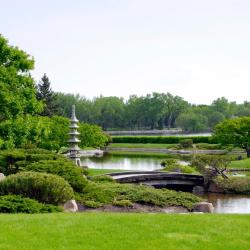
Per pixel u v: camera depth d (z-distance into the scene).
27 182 18.33
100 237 11.09
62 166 23.94
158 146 95.69
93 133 52.78
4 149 29.84
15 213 15.27
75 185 23.58
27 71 29.62
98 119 167.62
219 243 10.88
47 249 10.00
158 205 23.84
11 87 28.17
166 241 10.91
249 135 61.25
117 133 148.38
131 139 105.12
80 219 13.20
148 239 11.05
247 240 11.28
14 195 17.28
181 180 39.50
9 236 10.93
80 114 165.62
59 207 17.31
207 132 152.00
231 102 175.75
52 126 44.50
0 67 27.38
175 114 175.00
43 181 18.42
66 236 11.10
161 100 169.25
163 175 39.00
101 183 28.80
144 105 169.38
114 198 24.08
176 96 173.75
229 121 63.38
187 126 149.62
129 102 174.00
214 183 38.38
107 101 173.75
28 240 10.63
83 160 68.12
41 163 23.95
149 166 57.91
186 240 11.02
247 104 177.00
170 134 143.50
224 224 12.95
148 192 25.19
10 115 27.36
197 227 12.40
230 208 29.55
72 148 38.41
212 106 169.62
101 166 57.66
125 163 62.72
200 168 39.16
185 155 78.38
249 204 31.28
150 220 13.24
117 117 169.38
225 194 36.81
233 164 51.59
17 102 27.05
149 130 171.25
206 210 23.77
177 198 24.91
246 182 37.44
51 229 11.73
